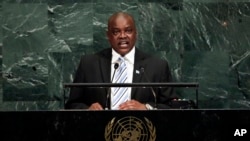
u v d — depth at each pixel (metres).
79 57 17.70
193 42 17.83
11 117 8.98
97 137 9.00
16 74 17.64
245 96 17.88
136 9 17.69
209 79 17.86
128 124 9.01
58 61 17.72
